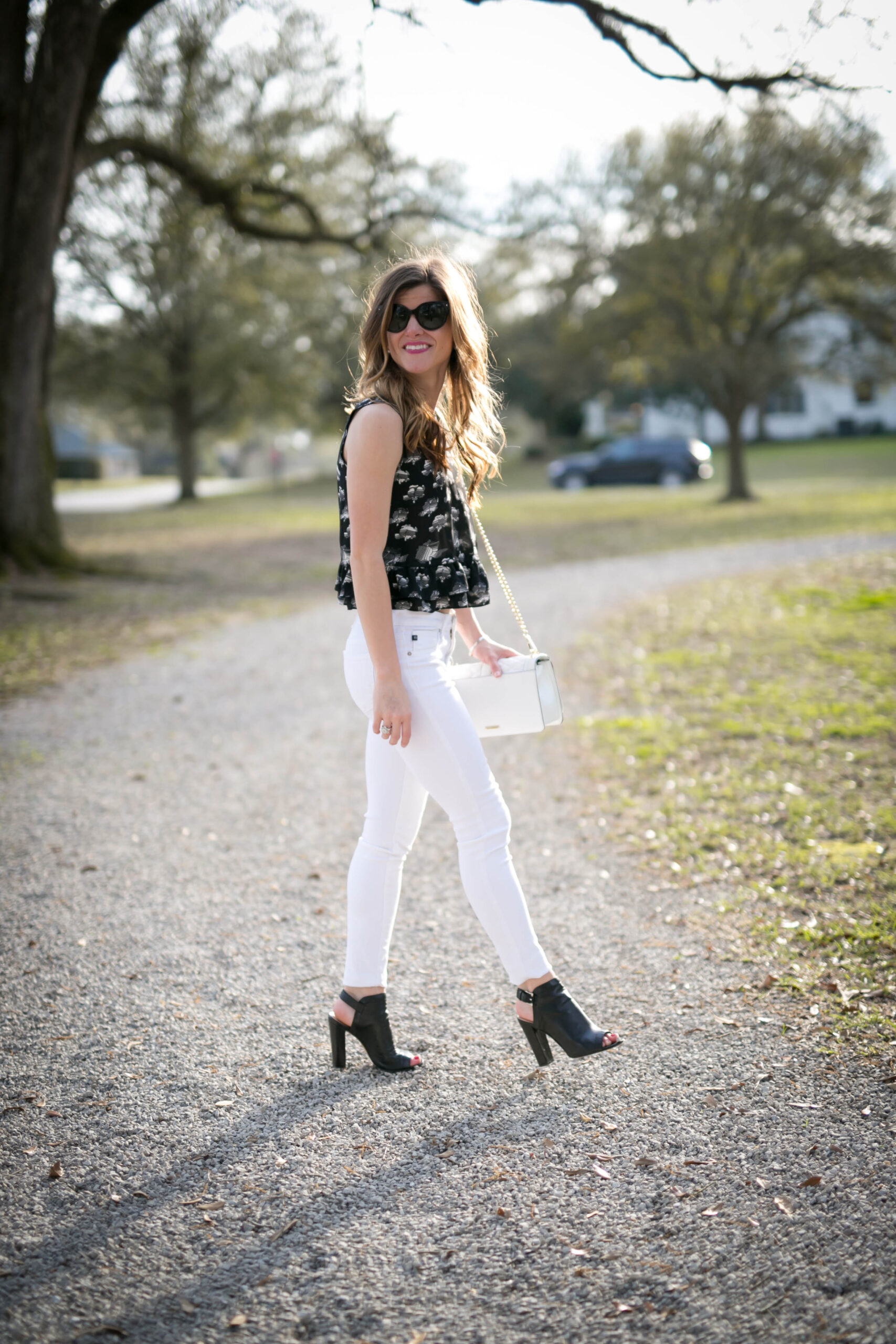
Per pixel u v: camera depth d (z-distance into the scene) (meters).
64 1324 1.75
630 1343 1.67
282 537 20.38
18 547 13.19
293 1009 2.95
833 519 17.78
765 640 8.09
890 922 3.23
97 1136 2.33
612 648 8.23
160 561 16.11
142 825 4.64
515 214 17.14
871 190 20.62
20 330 12.56
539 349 29.62
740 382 23.81
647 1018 2.79
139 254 23.31
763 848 4.01
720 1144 2.21
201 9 10.88
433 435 2.28
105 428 85.94
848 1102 2.33
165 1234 1.99
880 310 22.48
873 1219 1.93
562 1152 2.21
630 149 22.14
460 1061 2.62
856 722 5.70
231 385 36.00
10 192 11.74
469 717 2.34
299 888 3.89
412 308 2.22
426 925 3.50
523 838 4.38
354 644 2.38
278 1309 1.79
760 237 22.27
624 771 5.20
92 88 11.89
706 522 19.62
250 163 14.45
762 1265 1.83
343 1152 2.25
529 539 18.20
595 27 7.45
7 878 4.00
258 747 5.96
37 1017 2.92
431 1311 1.77
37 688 7.56
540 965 2.37
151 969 3.22
